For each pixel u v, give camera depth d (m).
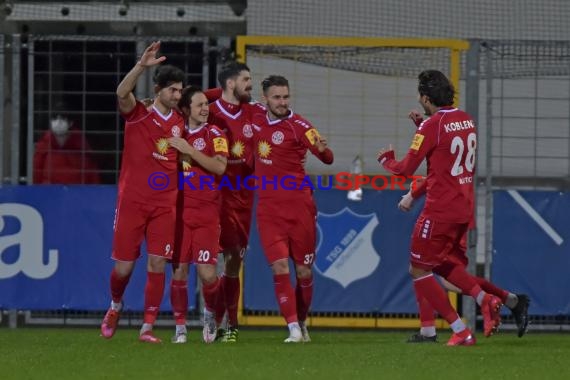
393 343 24.50
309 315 29.75
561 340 26.25
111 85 30.42
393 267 29.58
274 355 20.77
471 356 20.66
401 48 29.97
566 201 29.25
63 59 30.36
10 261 29.61
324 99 30.30
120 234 23.25
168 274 29.58
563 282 29.27
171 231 23.36
